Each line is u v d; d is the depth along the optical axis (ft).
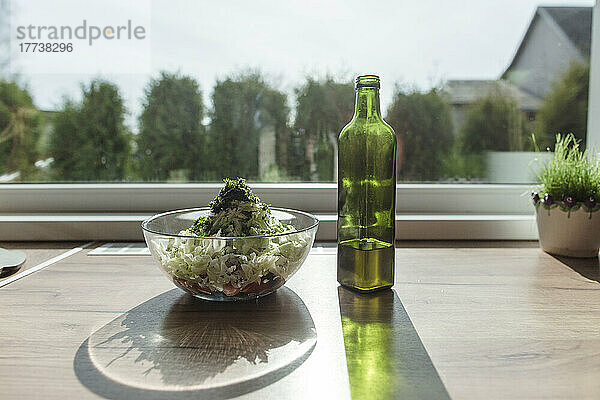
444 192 4.20
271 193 4.15
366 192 2.54
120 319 2.23
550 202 3.29
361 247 2.57
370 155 2.53
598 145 4.15
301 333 2.08
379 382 1.68
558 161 3.48
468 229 3.83
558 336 2.05
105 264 3.10
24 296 2.52
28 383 1.67
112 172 4.25
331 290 2.63
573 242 3.24
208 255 2.25
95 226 3.73
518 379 1.71
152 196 4.14
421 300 2.48
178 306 2.39
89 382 1.68
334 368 1.78
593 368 1.78
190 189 4.12
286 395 1.60
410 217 3.91
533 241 3.81
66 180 4.25
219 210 2.48
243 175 4.26
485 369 1.77
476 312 2.31
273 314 2.29
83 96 4.18
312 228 2.46
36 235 3.72
